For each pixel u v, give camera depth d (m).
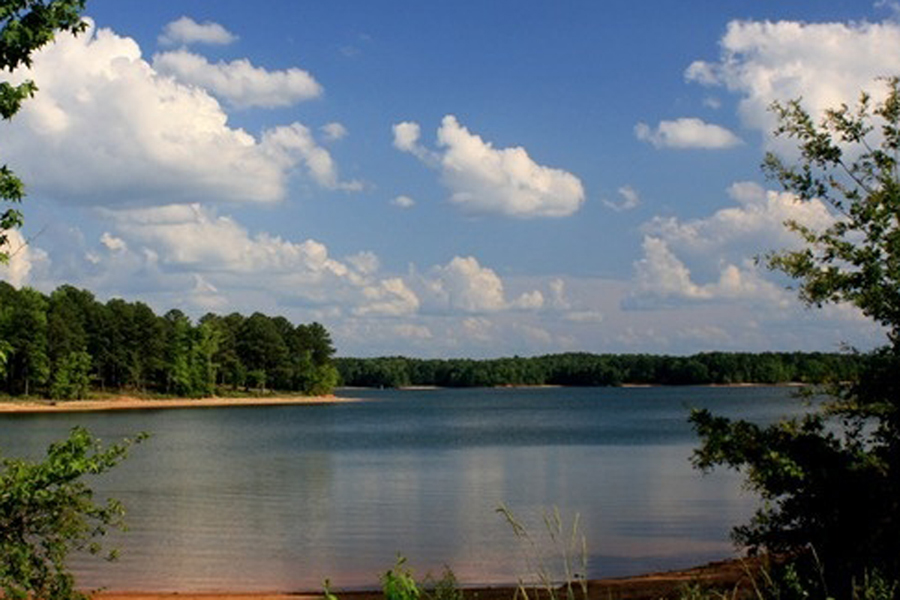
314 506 34.62
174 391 153.50
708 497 36.47
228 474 48.59
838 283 9.89
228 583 20.34
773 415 100.75
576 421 109.75
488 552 24.34
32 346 119.12
